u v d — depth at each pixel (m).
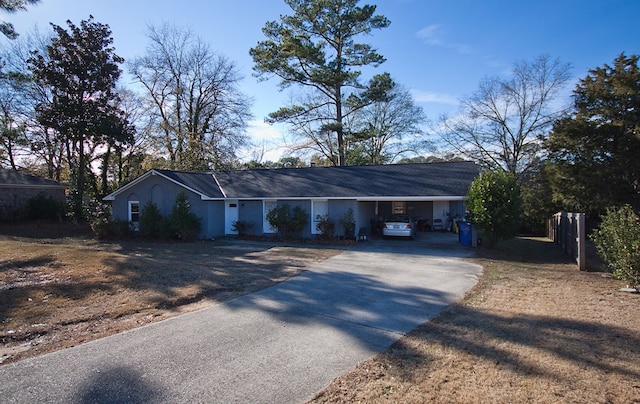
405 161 39.09
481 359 4.52
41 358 4.70
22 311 6.64
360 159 35.66
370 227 21.75
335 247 16.17
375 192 18.00
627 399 3.57
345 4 26.42
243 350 4.93
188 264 11.37
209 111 34.38
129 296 7.68
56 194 28.94
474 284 8.86
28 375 4.23
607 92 21.89
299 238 19.05
